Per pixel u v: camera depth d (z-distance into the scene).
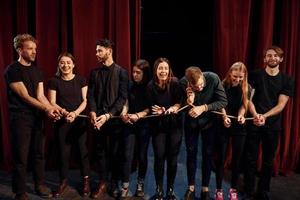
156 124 2.66
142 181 2.90
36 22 3.18
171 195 2.74
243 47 3.20
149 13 4.96
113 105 2.74
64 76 2.82
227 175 3.29
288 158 3.38
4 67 3.24
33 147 2.81
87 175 2.93
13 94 2.62
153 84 2.62
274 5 3.18
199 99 2.61
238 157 2.73
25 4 3.20
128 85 2.78
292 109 3.31
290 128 3.33
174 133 2.64
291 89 2.68
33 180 3.16
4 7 3.18
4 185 3.08
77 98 2.84
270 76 2.70
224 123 2.59
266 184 2.83
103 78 2.77
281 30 3.21
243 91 2.61
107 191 2.95
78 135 2.88
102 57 2.72
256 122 2.62
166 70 2.54
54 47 3.25
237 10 3.16
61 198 2.85
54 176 3.28
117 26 3.19
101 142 2.85
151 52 5.21
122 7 3.15
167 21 4.96
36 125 2.74
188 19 4.88
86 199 2.84
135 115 2.66
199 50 5.08
